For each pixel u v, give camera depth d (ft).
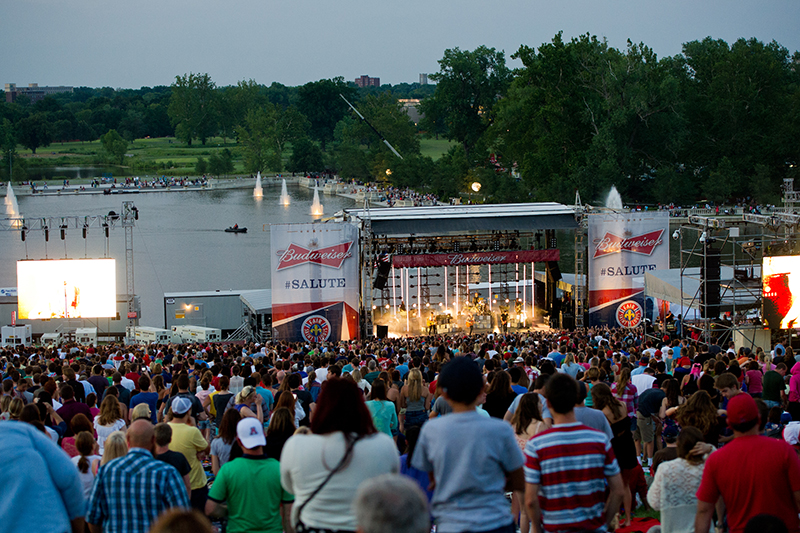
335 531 22.54
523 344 112.37
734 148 445.37
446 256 172.45
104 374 88.12
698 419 38.42
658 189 416.26
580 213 176.86
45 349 125.08
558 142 420.77
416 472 35.50
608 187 400.26
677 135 419.54
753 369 63.62
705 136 451.12
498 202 454.40
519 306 199.41
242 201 586.86
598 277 169.58
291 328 163.02
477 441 22.50
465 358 23.66
